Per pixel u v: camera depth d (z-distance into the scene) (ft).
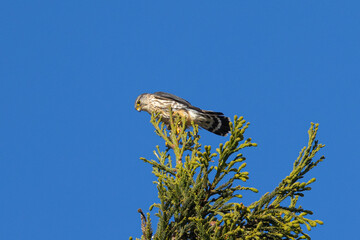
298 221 30.99
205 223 31.78
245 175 31.50
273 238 32.32
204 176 32.14
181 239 33.99
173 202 32.96
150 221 33.40
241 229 30.63
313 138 34.40
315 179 32.19
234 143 31.27
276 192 32.68
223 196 32.65
